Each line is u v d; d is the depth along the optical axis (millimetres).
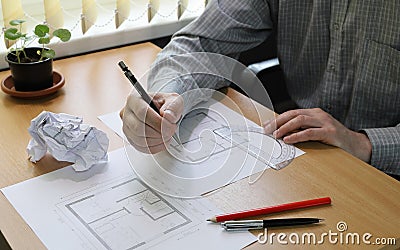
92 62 1310
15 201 843
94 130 948
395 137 1067
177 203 850
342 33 1235
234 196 870
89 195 862
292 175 923
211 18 1263
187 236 782
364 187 904
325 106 1301
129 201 851
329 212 842
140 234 784
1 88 1150
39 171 918
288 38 1344
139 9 1523
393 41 1189
